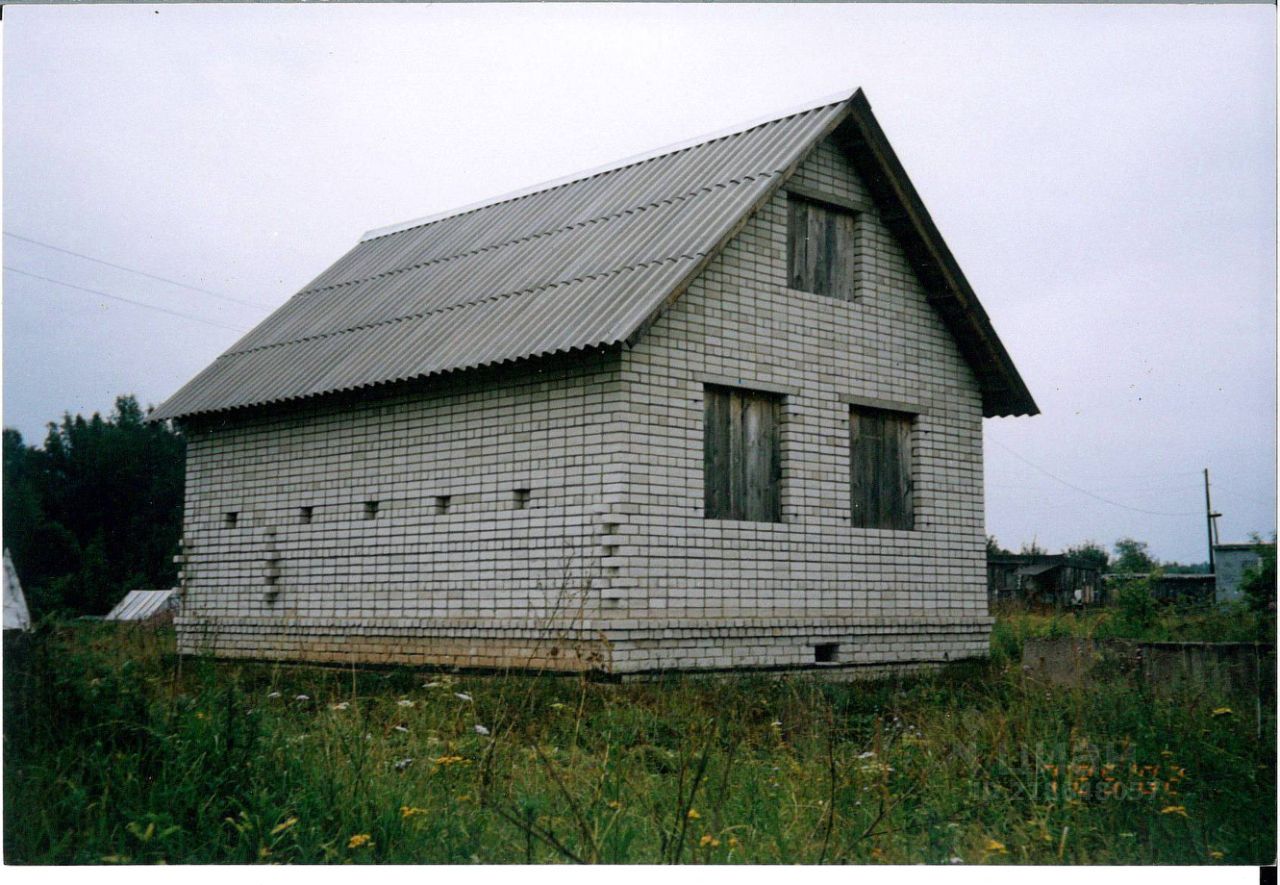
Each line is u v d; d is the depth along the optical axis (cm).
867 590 1392
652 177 1477
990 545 4178
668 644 1194
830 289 1417
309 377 1452
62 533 2844
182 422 1619
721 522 1259
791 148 1317
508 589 1262
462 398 1336
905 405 1463
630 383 1194
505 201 1702
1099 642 1073
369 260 1755
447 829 595
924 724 882
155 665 795
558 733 894
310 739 705
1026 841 607
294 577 1487
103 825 566
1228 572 2419
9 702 652
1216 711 823
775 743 862
